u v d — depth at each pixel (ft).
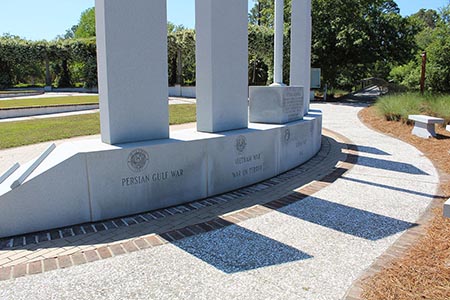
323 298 9.49
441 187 19.92
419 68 92.38
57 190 14.06
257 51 90.27
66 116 52.24
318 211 16.26
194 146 17.56
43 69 177.58
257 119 25.11
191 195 17.75
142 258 11.72
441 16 85.30
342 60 86.89
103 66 15.60
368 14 84.74
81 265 11.22
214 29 19.53
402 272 10.64
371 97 92.94
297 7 32.55
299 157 25.89
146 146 15.84
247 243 12.90
